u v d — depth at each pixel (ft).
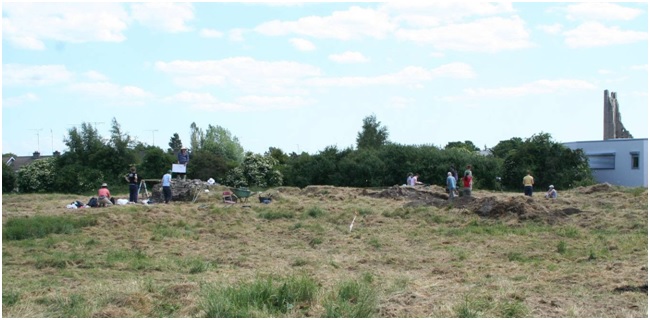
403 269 47.73
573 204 88.84
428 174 161.38
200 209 84.64
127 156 163.73
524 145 165.89
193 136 241.76
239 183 163.12
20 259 51.88
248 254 55.31
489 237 64.49
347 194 112.37
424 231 69.77
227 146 222.07
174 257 53.11
